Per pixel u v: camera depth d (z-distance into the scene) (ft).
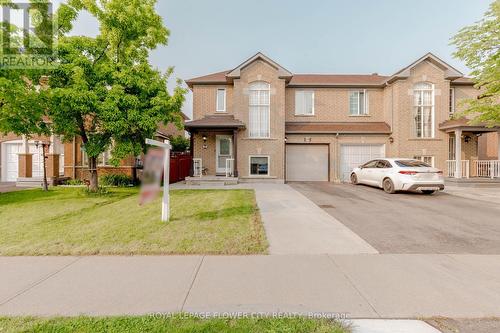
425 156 56.54
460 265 14.56
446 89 56.90
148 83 35.86
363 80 64.23
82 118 37.04
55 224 21.95
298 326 9.36
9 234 19.29
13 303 10.78
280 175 55.52
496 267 14.32
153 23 38.17
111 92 32.71
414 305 10.77
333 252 16.34
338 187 47.03
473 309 10.50
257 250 16.47
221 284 12.39
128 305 10.66
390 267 14.28
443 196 37.65
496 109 42.01
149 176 19.84
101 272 13.57
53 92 30.60
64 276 13.14
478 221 23.77
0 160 55.77
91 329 9.08
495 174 52.60
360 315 10.12
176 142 90.74
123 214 25.61
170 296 11.33
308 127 59.67
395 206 30.30
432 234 20.06
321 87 61.87
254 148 55.77
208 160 57.72
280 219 23.91
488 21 40.24
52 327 9.18
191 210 27.12
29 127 33.68
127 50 35.53
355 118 61.93
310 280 12.81
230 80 57.67
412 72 56.39
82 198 35.17
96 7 34.78
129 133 36.29
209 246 16.96
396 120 56.54
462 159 59.00
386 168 41.16
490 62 40.83
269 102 56.03
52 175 48.78
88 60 33.22
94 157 38.47
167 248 16.56
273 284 12.41
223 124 52.39
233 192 40.40
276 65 55.52
